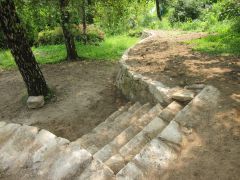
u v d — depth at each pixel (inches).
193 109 193.2
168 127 177.3
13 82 441.7
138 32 808.3
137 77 285.6
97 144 214.5
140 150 171.5
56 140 175.5
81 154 160.7
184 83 247.9
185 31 589.0
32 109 335.3
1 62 564.7
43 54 600.7
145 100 273.0
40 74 349.7
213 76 250.5
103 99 339.0
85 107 325.1
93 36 689.6
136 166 150.3
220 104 195.3
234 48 330.6
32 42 721.0
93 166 151.6
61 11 459.5
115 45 631.2
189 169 145.3
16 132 189.8
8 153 171.9
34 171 155.1
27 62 336.8
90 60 515.8
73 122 296.2
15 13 317.7
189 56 328.8
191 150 158.1
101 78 410.9
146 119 217.3
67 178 146.4
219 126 173.6
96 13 565.6
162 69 295.3
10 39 324.5
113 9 553.6
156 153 157.8
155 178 142.5
